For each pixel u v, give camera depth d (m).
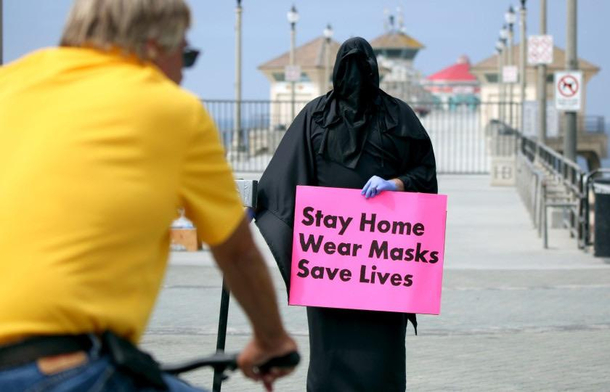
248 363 3.75
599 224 19.89
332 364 7.30
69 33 3.60
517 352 12.02
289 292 7.30
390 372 7.32
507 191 37.72
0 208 3.31
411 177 7.34
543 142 42.69
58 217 3.27
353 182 7.33
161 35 3.57
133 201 3.32
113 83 3.43
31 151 3.35
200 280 16.95
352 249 7.30
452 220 27.59
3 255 3.26
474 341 12.62
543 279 17.50
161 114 3.40
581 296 15.81
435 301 7.26
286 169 7.38
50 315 3.21
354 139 7.27
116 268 3.30
